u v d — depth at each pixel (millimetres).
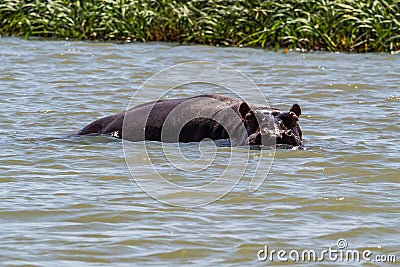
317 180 41281
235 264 31016
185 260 31266
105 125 52000
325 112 58656
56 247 32125
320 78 71812
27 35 94875
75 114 57719
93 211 36094
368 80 70688
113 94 65188
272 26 90375
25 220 35000
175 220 35250
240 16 91938
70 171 42406
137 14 94812
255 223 35094
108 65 77875
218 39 91562
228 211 36562
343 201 37875
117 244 32500
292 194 38906
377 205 37500
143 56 82812
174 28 93750
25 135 50812
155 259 31281
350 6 88188
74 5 97625
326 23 88750
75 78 71312
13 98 62562
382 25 87688
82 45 89562
